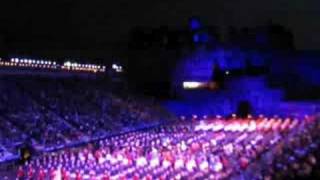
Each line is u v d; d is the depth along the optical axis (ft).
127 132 313.94
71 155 232.73
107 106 352.69
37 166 208.33
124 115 347.15
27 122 265.54
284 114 411.95
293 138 243.40
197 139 277.23
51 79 357.61
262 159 201.57
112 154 231.50
